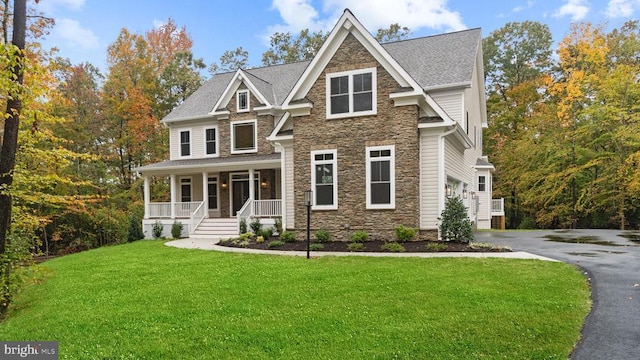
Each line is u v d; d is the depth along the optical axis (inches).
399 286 280.4
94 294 296.5
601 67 975.0
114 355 179.5
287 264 387.5
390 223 522.6
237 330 202.2
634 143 815.1
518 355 164.6
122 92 1241.4
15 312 272.7
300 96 578.6
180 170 843.4
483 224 922.7
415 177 514.3
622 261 370.6
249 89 870.4
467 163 784.9
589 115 927.7
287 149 619.5
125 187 1237.7
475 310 220.7
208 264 407.5
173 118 953.5
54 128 1043.3
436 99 714.8
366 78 544.1
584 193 923.4
